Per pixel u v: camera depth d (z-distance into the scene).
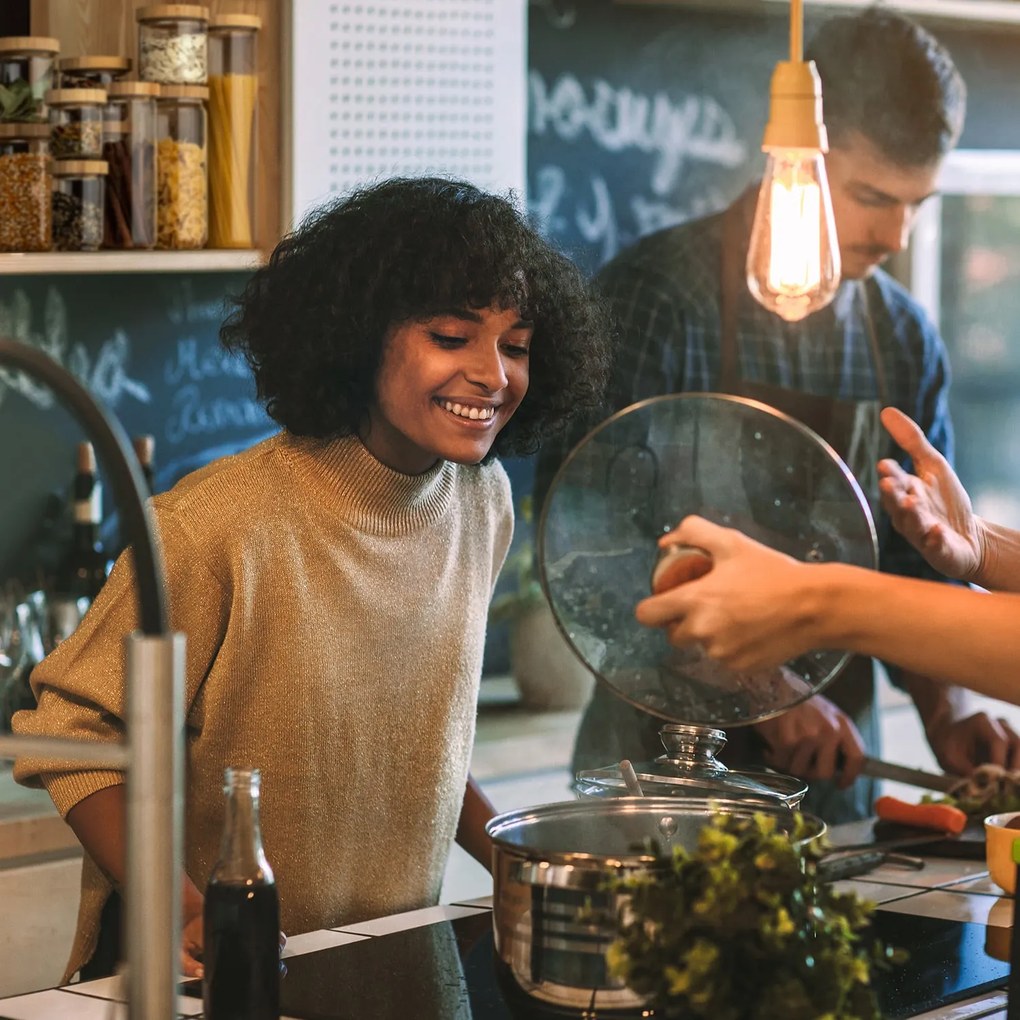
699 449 1.69
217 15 2.42
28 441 2.71
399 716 1.76
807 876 1.10
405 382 1.64
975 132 3.82
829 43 2.80
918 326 3.05
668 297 2.82
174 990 0.94
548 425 1.87
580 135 3.35
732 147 3.55
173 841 0.94
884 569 2.79
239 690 1.65
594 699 2.65
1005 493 3.93
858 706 2.81
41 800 2.35
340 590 1.68
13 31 2.52
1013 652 1.15
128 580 1.61
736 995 1.07
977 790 2.14
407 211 1.63
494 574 1.94
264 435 3.00
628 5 3.38
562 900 1.21
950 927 1.57
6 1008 1.36
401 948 1.50
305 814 1.68
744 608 1.18
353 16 2.61
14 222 2.27
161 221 2.39
